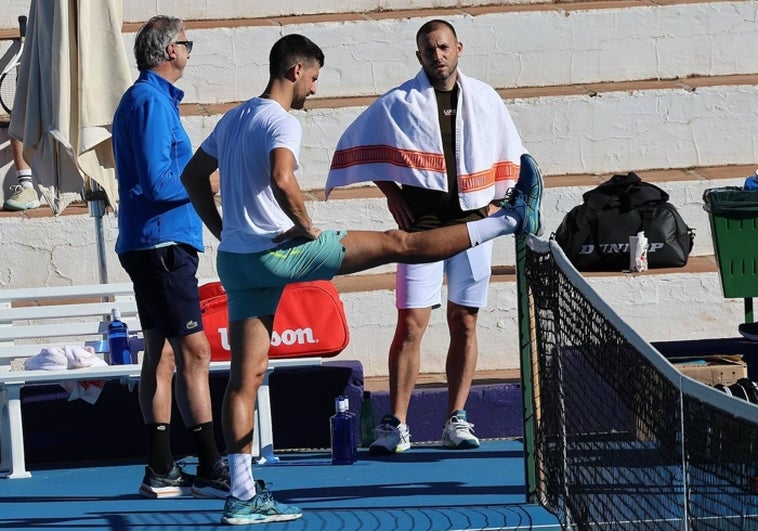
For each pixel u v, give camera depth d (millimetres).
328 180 16297
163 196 13883
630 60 23234
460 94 16000
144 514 14031
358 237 12906
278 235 12625
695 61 23312
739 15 23328
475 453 16547
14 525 13719
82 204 21719
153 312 14430
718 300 19156
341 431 16141
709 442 7664
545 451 13508
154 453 14930
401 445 16688
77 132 18078
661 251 19016
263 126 12539
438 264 16531
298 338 16750
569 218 19016
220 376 17078
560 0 24266
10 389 16266
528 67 23141
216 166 13383
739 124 22094
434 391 17422
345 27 22922
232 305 13031
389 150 15984
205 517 13766
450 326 16672
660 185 20719
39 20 18266
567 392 12453
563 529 12344
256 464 16453
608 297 18969
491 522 12953
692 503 8062
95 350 17484
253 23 23328
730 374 15680
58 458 17219
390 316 19141
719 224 17266
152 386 14906
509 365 19266
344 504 14016
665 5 23344
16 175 21953
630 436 10156
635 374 9781
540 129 21938
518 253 13602
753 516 6895
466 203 15883
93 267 20516
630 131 22031
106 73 17922
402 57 23000
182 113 22094
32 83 18547
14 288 20453
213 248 20594
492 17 23094
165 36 14281
